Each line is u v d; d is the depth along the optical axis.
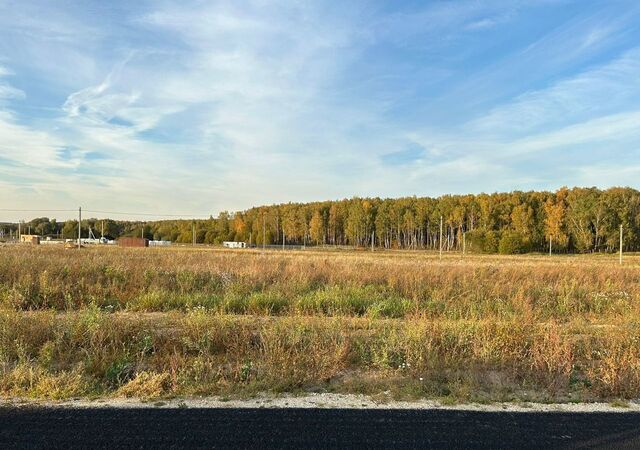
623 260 46.59
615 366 5.72
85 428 4.10
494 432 4.17
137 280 13.02
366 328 8.27
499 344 6.64
